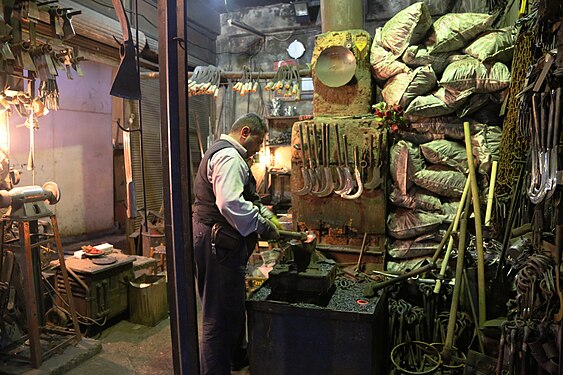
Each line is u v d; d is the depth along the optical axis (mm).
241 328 2277
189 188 1370
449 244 2459
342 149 2840
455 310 2156
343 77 2951
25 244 2385
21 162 4527
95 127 5480
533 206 2176
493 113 2742
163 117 1342
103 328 3082
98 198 5574
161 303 3223
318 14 5793
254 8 6098
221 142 2158
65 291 2992
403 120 2783
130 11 4582
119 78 1573
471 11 4562
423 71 2701
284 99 5754
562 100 1583
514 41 2604
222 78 4422
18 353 2549
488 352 2057
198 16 5746
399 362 2322
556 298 1586
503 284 2254
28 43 2438
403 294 2570
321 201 2939
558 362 1496
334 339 1973
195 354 1411
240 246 2127
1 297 2543
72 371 2506
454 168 2768
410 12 2719
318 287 2104
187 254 1382
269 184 5738
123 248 5043
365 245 2871
